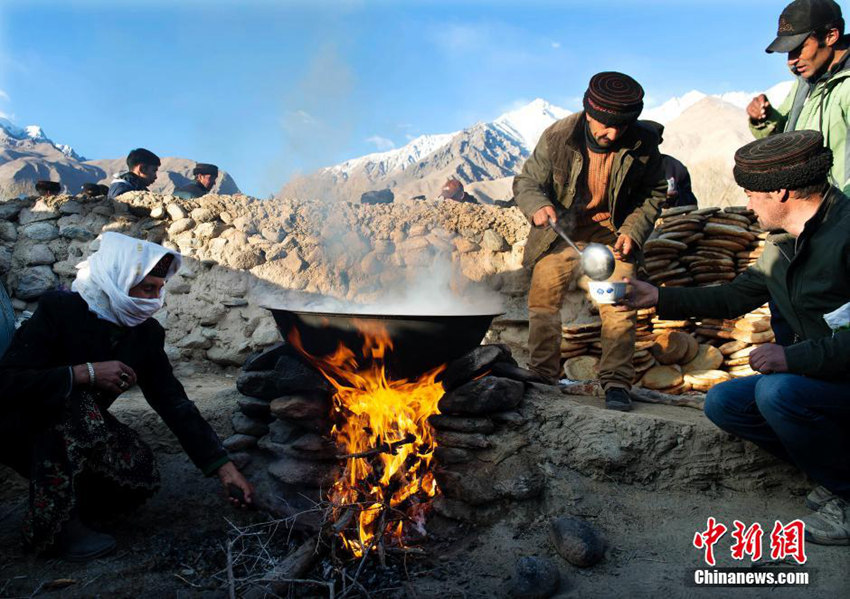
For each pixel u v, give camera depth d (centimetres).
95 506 263
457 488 276
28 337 236
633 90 288
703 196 1323
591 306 436
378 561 245
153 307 251
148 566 243
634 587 214
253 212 478
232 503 267
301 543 266
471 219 481
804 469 233
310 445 291
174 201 480
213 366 459
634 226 314
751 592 204
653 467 271
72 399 236
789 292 233
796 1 298
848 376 216
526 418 290
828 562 216
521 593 213
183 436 263
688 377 381
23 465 247
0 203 487
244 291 461
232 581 218
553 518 264
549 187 326
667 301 268
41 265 477
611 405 300
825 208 221
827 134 294
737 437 267
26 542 241
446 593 221
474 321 261
